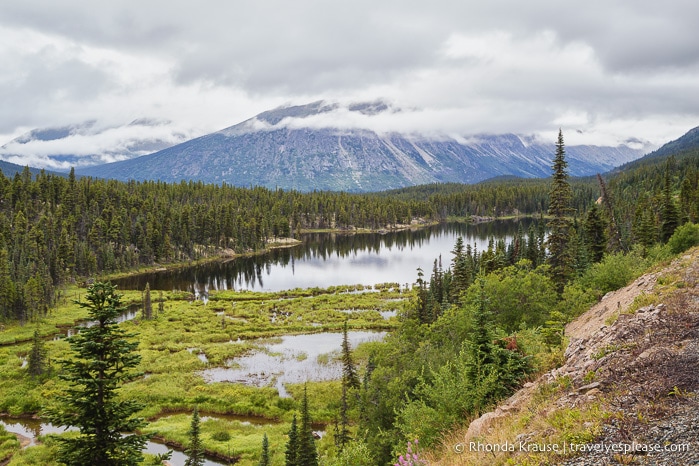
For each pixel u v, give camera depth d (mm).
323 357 69062
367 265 167125
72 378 18125
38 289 103875
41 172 195125
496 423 13594
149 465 38188
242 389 56344
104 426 18328
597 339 16094
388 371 34531
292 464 30516
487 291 38562
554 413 11758
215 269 167250
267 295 120812
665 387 11031
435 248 199375
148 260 170500
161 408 52906
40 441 46000
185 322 92312
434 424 17047
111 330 18906
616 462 8977
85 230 174250
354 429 41281
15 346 77125
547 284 40406
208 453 42219
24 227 156750
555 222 49938
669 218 66500
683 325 13906
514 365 17641
